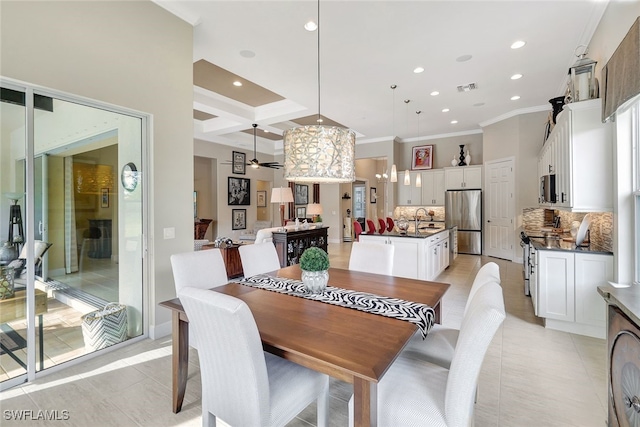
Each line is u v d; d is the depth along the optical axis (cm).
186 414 192
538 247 327
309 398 154
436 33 349
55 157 247
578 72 306
